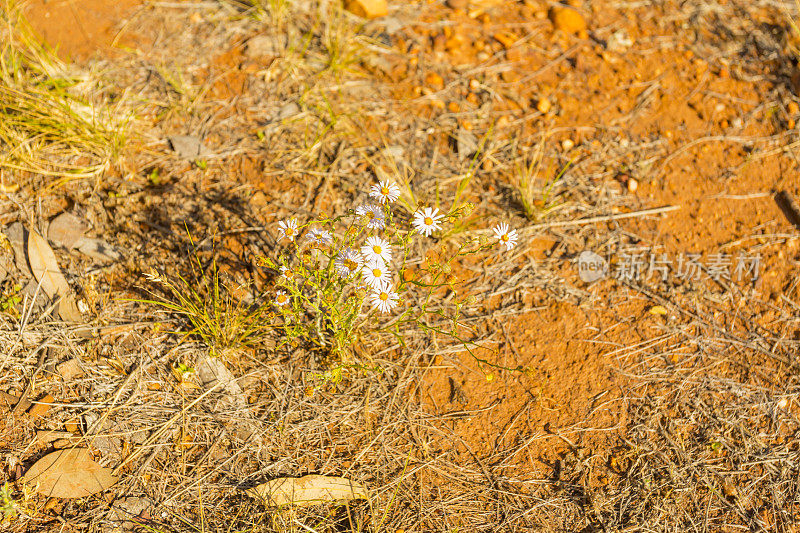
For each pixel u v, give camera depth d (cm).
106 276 271
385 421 252
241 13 389
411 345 272
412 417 255
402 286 232
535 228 317
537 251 310
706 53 402
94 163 306
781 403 265
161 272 274
